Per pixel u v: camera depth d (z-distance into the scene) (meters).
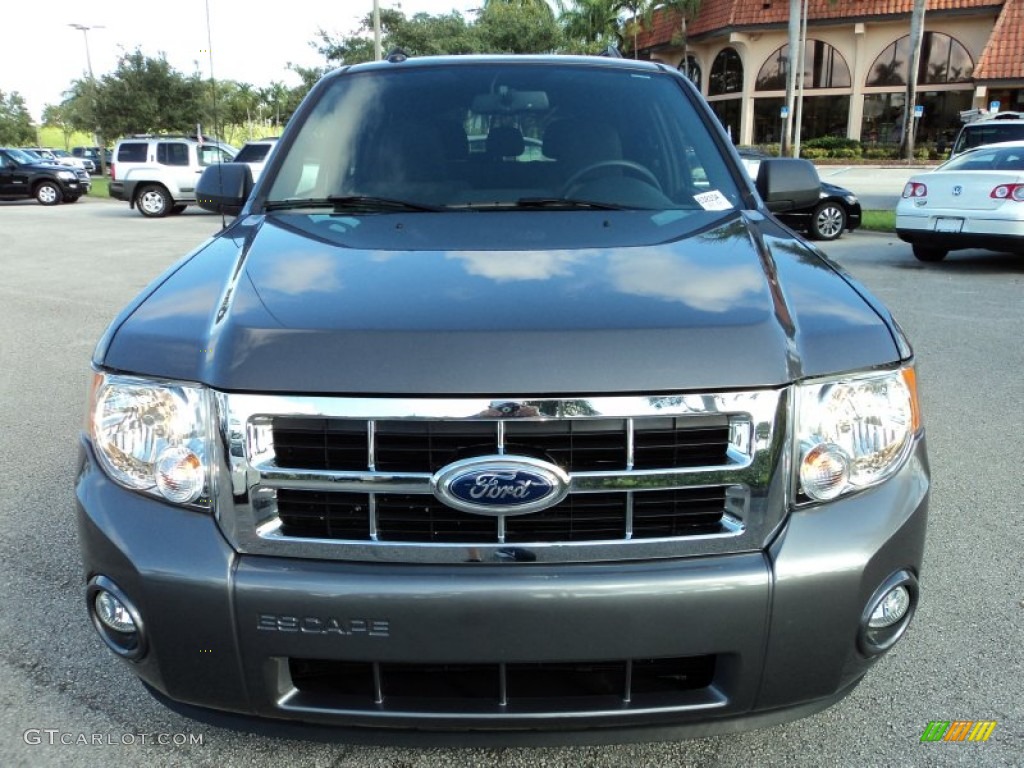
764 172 3.12
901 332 2.04
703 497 1.78
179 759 2.27
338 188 2.88
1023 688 2.57
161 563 1.78
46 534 3.56
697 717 1.81
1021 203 9.91
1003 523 3.66
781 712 1.87
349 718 1.80
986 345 6.72
